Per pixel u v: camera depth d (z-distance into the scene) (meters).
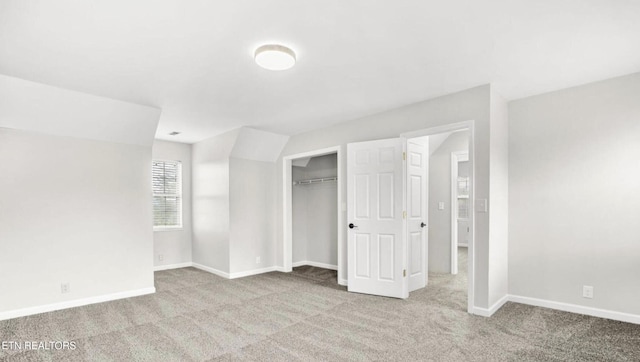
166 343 2.57
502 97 3.48
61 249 3.54
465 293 3.93
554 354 2.31
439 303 3.53
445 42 2.31
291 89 3.25
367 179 4.00
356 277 4.03
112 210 3.92
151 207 4.25
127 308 3.48
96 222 3.79
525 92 3.37
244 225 5.16
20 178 3.33
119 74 2.83
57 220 3.53
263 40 2.26
